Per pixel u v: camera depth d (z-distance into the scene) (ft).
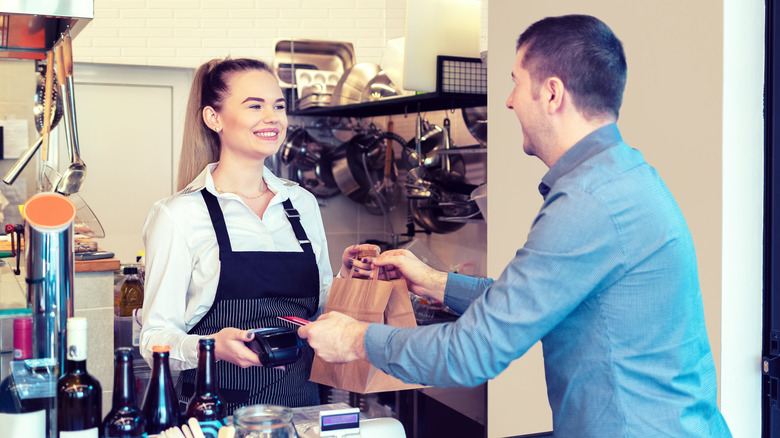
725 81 6.34
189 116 6.27
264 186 6.33
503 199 9.16
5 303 3.75
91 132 15.35
